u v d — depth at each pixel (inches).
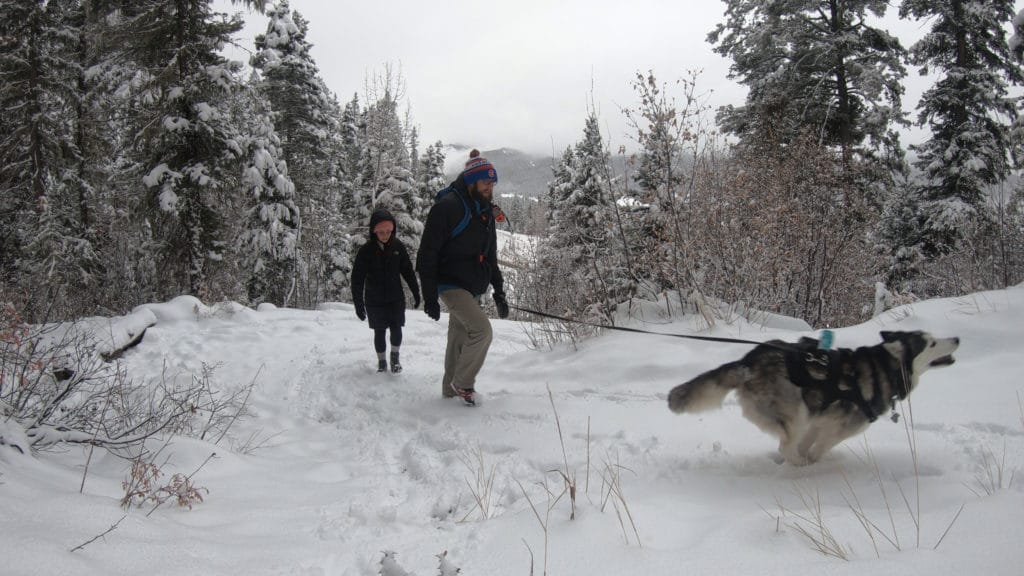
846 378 149.6
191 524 124.2
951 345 154.1
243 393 265.9
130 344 339.6
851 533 107.6
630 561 103.3
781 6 673.0
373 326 283.1
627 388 229.9
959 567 87.5
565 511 130.2
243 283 789.2
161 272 623.2
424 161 1309.1
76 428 166.9
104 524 108.0
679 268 298.2
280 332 383.6
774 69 711.7
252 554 112.0
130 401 218.2
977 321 231.3
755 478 148.2
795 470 151.1
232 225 722.8
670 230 292.4
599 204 327.0
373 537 129.3
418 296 292.5
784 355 155.4
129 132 630.5
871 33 668.1
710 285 309.4
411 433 211.8
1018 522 99.8
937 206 724.0
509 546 116.0
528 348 322.0
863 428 151.6
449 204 217.2
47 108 700.0
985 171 732.7
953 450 148.6
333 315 446.3
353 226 1115.3
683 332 272.4
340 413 239.8
